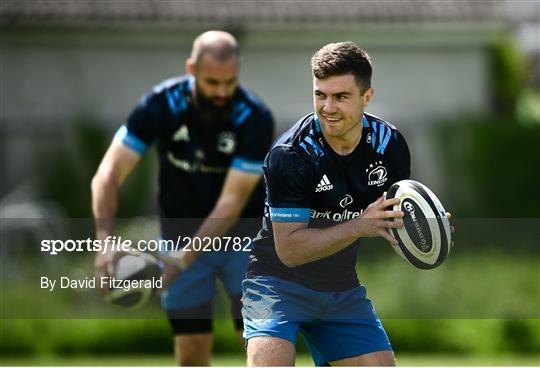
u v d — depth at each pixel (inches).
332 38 2556.6
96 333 1549.0
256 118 966.4
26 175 2423.7
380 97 2613.2
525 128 2463.1
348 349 769.6
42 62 2509.8
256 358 737.6
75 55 2518.5
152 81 2529.5
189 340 992.9
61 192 2378.2
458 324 1577.3
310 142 727.1
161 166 995.9
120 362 1472.7
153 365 1423.5
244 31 2508.6
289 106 2551.7
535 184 2461.9
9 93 2502.5
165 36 2507.4
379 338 772.6
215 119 959.0
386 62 2608.3
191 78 967.0
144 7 2524.6
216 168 976.9
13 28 2456.9
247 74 2546.8
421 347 1576.0
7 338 1528.1
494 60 2650.1
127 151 970.1
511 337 1581.0
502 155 2469.2
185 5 2554.1
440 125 2500.0
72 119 2429.9
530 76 3772.1
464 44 2632.9
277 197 727.7
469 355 1573.6
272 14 2544.3
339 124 700.7
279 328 748.6
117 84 2524.6
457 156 2493.8
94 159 2381.9
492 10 2618.1
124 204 2274.9
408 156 756.6
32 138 2436.0
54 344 1539.1
